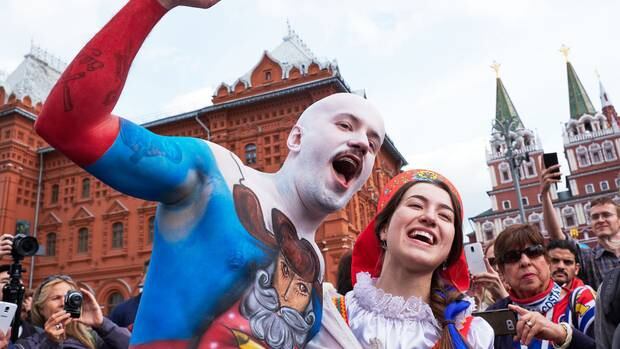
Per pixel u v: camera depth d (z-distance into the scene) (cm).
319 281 156
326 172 157
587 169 4869
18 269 309
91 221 2264
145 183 121
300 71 2091
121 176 117
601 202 398
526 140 5097
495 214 4875
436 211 199
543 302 262
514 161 1258
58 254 2275
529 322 210
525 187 4966
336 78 1922
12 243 310
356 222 1933
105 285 2133
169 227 132
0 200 2267
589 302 248
